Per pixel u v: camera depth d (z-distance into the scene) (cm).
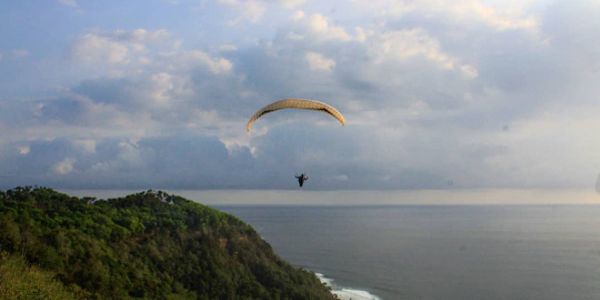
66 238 7850
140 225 10038
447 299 16200
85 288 7100
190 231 10881
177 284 8944
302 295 10525
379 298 16288
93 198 11081
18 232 7212
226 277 9775
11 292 5519
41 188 10225
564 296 16462
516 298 16288
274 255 11988
